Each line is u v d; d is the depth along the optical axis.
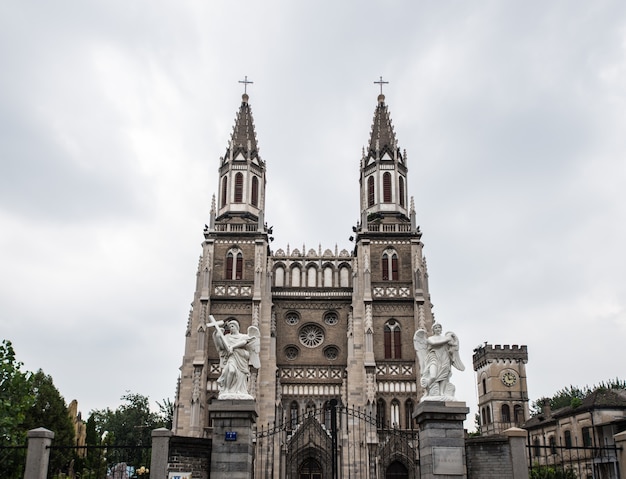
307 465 59.28
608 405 62.44
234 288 66.88
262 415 61.25
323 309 68.50
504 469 24.67
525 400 93.06
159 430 22.78
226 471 23.95
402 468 58.75
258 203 74.38
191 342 63.72
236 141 76.88
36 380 52.25
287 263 71.19
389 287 67.31
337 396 64.44
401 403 62.72
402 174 75.06
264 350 63.81
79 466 53.56
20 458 29.67
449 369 25.42
